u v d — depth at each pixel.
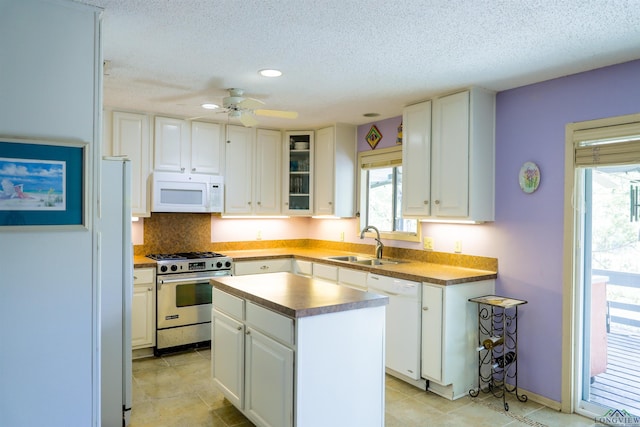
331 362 2.30
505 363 3.17
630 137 2.74
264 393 2.45
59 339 2.00
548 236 3.15
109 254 2.79
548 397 3.13
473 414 2.98
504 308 3.12
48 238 1.97
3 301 1.88
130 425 2.80
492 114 3.49
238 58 2.80
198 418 2.89
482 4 2.02
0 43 1.86
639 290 2.83
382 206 4.78
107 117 4.13
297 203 5.17
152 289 4.07
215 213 5.09
